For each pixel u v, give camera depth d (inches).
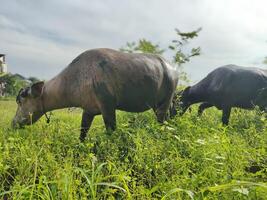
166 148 177.5
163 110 272.7
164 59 269.6
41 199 119.0
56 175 131.5
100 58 223.5
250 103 331.6
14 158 157.3
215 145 170.7
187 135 205.3
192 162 157.1
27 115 240.1
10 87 866.1
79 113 441.4
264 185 96.7
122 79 225.0
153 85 244.1
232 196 112.7
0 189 130.5
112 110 222.1
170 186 127.1
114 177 142.9
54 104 236.4
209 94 342.6
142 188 129.9
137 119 278.7
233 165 152.9
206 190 104.7
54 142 187.3
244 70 331.9
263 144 194.9
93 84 217.5
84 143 194.2
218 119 347.9
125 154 176.9
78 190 125.0
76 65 227.8
